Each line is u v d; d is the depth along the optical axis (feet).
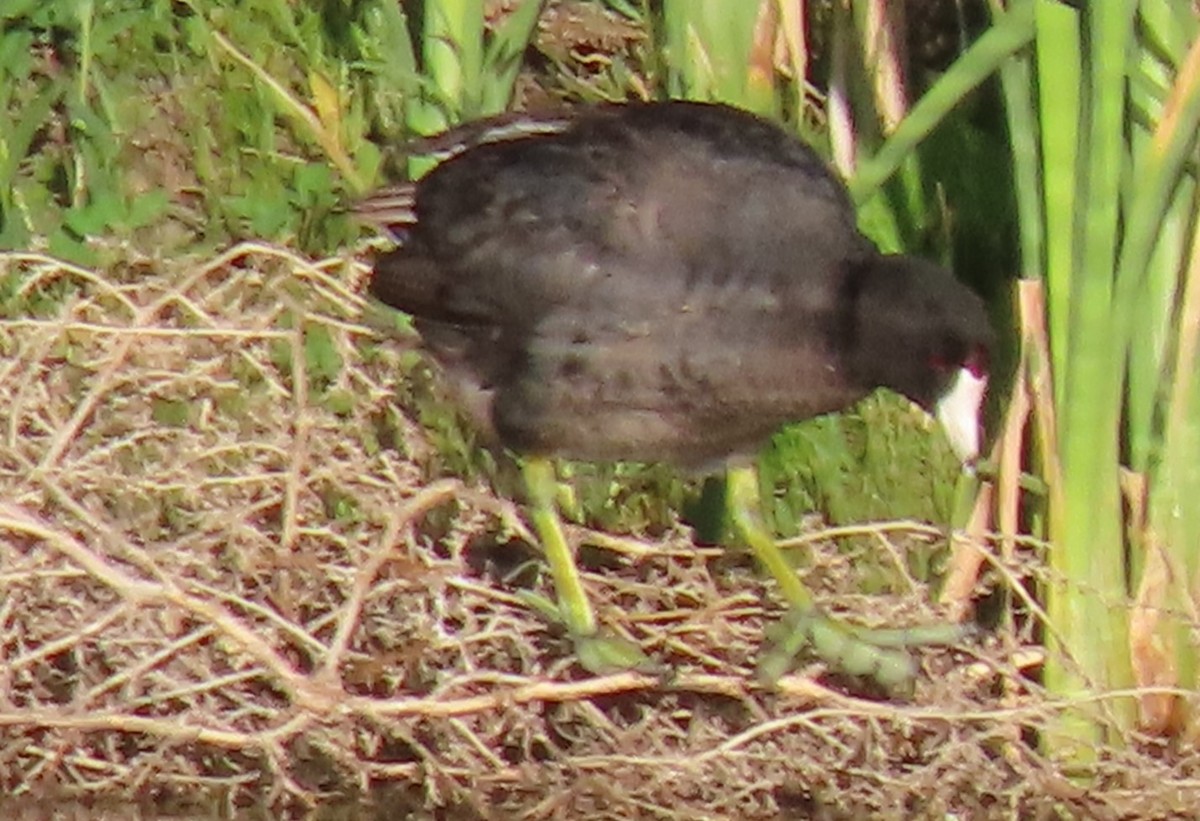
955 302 28.43
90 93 37.86
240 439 31.63
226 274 35.29
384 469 32.09
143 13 38.45
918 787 29.07
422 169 34.27
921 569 31.96
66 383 32.42
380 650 30.42
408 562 29.43
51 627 29.40
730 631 30.55
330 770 29.66
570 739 29.78
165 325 32.40
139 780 28.81
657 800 29.01
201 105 37.29
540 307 29.48
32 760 29.68
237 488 31.37
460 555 30.94
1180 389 29.40
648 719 28.99
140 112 37.40
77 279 34.17
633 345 29.07
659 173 29.19
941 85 29.81
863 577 31.91
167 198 35.81
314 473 30.66
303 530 30.27
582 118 30.71
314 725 28.58
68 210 35.60
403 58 35.01
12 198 36.01
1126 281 28.55
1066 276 28.76
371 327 32.45
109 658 29.48
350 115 36.58
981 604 31.89
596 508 33.09
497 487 32.76
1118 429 29.43
